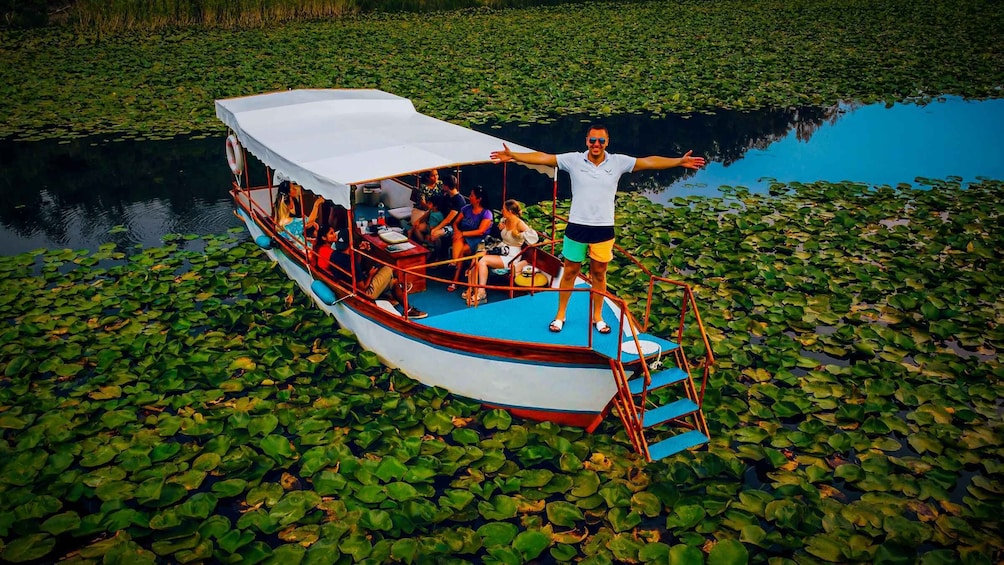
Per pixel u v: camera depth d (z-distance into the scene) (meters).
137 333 7.86
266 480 5.89
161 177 13.62
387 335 7.06
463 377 6.59
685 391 6.88
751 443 6.27
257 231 9.98
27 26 27.70
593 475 5.85
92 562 4.98
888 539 5.09
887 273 9.28
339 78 19.83
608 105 18.22
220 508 5.61
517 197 12.95
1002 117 17.75
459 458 6.03
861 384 7.03
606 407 6.29
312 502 5.50
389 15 32.66
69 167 13.98
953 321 8.17
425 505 5.47
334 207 8.71
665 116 17.56
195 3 28.94
